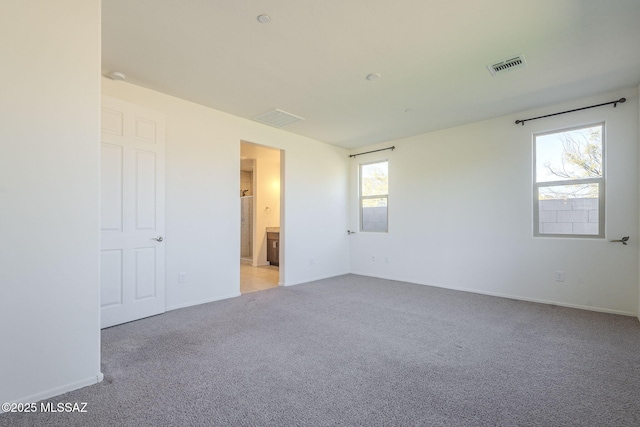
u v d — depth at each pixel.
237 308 3.56
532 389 1.85
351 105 3.75
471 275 4.43
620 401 1.72
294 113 4.02
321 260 5.43
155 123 3.28
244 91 3.35
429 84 3.17
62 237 1.78
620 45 2.45
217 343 2.54
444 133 4.73
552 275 3.76
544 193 3.88
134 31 2.27
